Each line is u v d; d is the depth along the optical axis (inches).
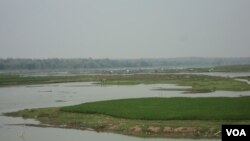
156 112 1913.1
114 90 3804.1
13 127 1892.2
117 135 1651.1
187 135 1577.3
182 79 4921.3
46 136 1672.0
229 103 2114.9
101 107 2158.0
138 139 1565.0
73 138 1619.1
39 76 6791.3
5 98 3184.1
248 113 1784.0
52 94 3513.8
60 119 2005.4
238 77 5147.6
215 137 1540.4
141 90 3700.8
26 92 3782.0
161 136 1598.2
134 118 1850.4
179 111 1908.2
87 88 4200.3
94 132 1728.6
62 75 7362.2
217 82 4141.2
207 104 2100.1
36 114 2176.4
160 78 5290.4
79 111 2100.1
